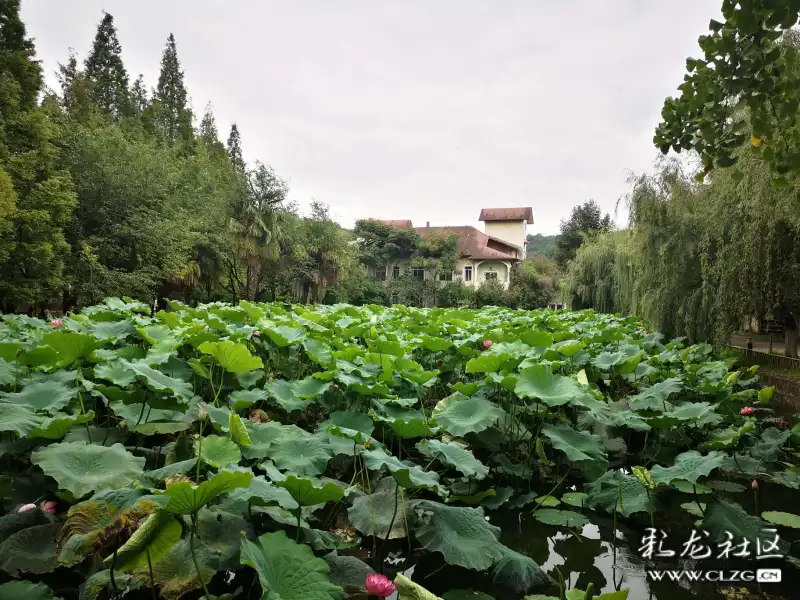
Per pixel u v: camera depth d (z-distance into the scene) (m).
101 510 2.11
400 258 38.28
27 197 13.21
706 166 2.75
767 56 2.33
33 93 14.75
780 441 4.79
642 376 6.73
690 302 10.23
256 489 2.40
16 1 14.76
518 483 4.30
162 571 2.11
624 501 3.57
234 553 2.27
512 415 4.52
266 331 5.20
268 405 4.90
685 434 5.20
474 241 40.69
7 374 3.60
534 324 9.96
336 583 2.36
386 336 6.34
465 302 34.81
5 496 2.57
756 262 8.53
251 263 23.38
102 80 31.45
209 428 3.78
